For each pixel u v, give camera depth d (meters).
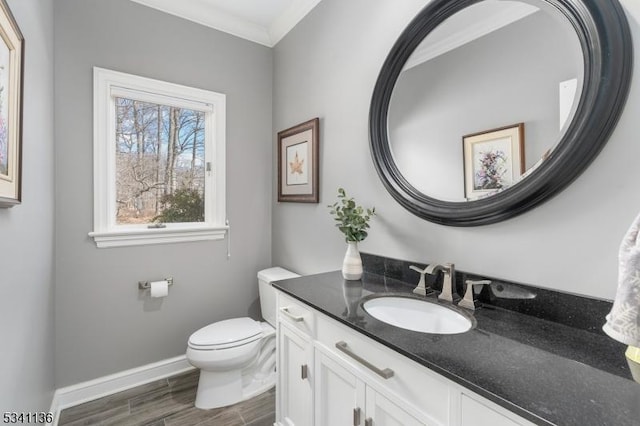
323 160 1.91
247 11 2.14
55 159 1.68
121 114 1.94
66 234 1.72
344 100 1.74
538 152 0.94
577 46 0.86
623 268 0.58
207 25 2.17
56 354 1.70
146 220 2.04
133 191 1.99
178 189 2.16
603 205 0.83
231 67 2.28
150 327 2.00
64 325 1.73
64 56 1.70
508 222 1.04
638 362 0.58
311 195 1.99
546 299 0.94
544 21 0.94
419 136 1.32
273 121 2.48
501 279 1.05
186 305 2.13
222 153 2.24
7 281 0.89
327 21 1.87
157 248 2.02
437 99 1.25
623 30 0.80
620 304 0.58
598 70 0.81
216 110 2.22
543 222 0.95
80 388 1.77
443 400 0.72
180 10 2.04
